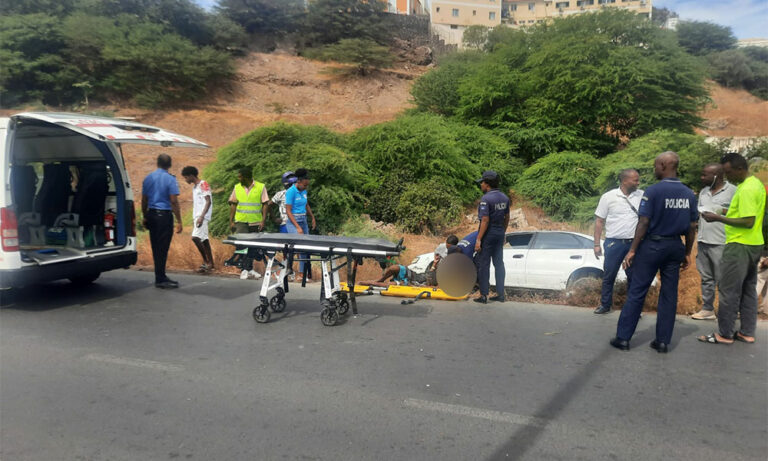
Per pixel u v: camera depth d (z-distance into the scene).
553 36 20.20
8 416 3.57
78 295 7.16
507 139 18.52
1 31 29.12
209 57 34.22
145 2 37.25
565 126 18.48
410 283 8.38
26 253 6.47
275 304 6.29
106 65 31.33
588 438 3.29
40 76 28.84
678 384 4.14
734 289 5.03
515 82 19.47
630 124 19.61
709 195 5.94
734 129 39.03
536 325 5.82
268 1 46.31
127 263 7.38
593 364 4.59
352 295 5.97
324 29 46.28
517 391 4.00
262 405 3.74
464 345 5.10
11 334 5.40
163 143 6.69
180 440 3.25
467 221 14.48
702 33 60.25
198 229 8.66
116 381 4.18
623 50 18.62
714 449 3.16
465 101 20.69
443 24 60.25
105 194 7.47
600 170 15.18
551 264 7.50
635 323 4.93
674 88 19.61
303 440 3.25
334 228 12.66
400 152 15.02
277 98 36.31
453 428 3.41
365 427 3.42
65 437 3.29
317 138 14.30
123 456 3.06
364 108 36.69
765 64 56.06
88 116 6.88
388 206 13.98
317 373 4.36
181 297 7.08
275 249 5.84
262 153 12.88
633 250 4.86
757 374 4.37
